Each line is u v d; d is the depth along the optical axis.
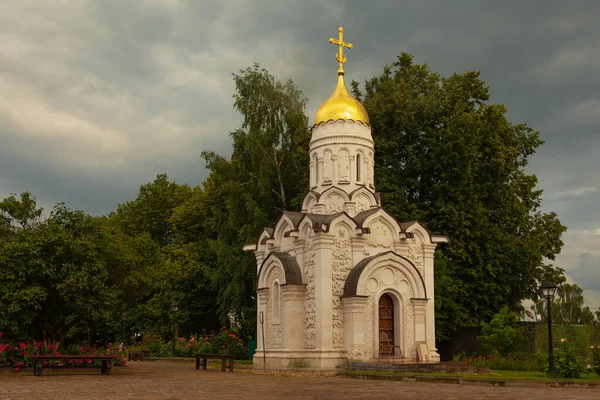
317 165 35.94
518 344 37.16
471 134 41.41
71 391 19.00
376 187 42.00
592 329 35.81
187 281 53.88
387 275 31.89
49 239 27.91
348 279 31.30
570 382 22.33
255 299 47.09
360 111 35.97
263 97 47.22
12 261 27.45
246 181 47.56
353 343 30.14
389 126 44.97
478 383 22.52
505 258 41.91
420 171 43.50
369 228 32.38
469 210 41.91
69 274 28.06
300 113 47.78
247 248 37.88
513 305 44.09
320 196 34.44
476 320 41.03
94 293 29.36
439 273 38.94
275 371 29.92
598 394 18.70
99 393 18.33
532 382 22.08
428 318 33.44
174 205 68.75
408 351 31.77
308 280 32.00
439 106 45.00
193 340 49.62
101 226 31.67
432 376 24.09
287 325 31.58
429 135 44.09
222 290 48.19
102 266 29.44
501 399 16.77
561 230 48.91
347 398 16.92
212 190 57.50
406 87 45.22
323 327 30.45
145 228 68.25
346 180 34.69
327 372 28.59
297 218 34.12
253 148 45.66
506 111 46.22
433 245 34.53
